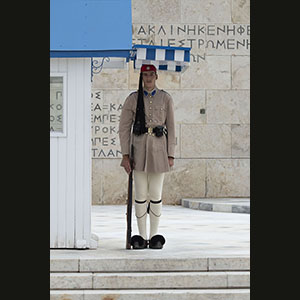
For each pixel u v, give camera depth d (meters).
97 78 20.47
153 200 10.95
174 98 20.62
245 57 20.80
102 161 20.45
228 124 20.72
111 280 9.41
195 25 20.77
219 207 18.34
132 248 10.91
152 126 10.80
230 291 9.32
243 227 14.45
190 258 9.71
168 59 10.68
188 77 20.66
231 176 20.72
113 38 10.68
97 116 20.44
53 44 10.60
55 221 10.77
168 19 20.69
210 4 20.78
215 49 20.75
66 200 10.77
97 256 9.88
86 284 9.39
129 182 10.88
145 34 20.66
